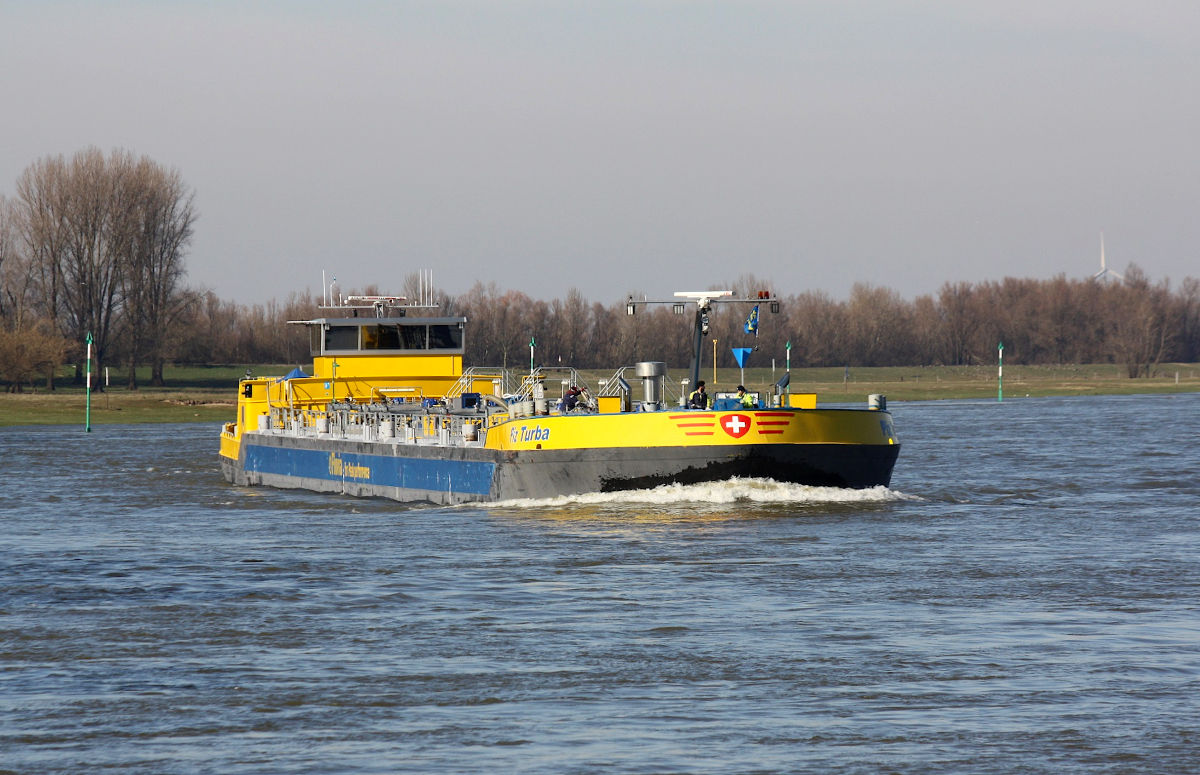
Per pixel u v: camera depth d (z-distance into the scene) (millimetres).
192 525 120062
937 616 72875
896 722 53375
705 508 111875
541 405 120750
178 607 77938
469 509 121000
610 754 49656
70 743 51469
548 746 50625
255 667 62875
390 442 140250
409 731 52656
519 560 92188
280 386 170375
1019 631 69062
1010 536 103250
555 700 56875
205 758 49594
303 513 129000
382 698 57375
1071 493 139000
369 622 72750
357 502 139375
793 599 77812
